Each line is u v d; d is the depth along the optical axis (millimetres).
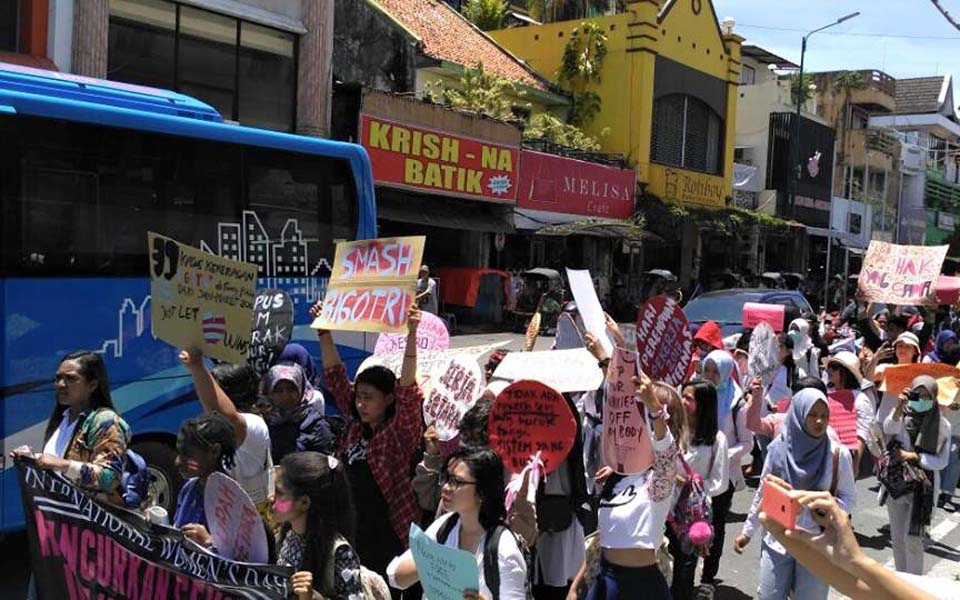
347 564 3213
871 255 11758
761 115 35938
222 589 3154
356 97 17719
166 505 6477
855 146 44281
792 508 2117
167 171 6641
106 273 6207
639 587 3891
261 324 7109
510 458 4180
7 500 5625
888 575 2023
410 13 25938
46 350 5855
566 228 22859
